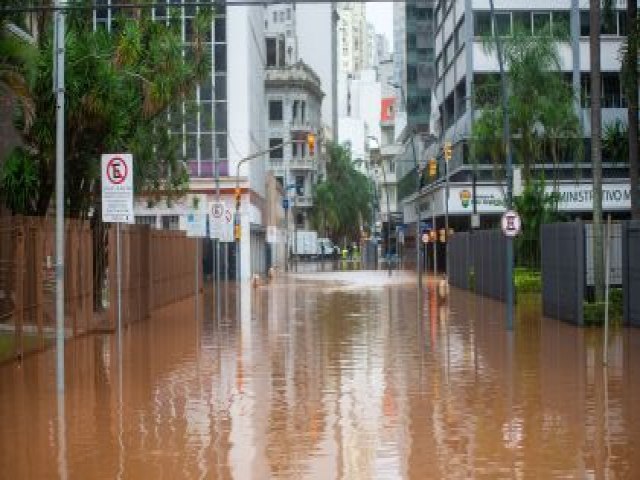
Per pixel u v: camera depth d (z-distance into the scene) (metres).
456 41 74.06
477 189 70.38
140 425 13.40
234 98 71.00
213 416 14.09
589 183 67.50
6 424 13.53
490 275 44.91
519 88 49.78
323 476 10.40
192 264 50.19
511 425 13.23
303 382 17.62
